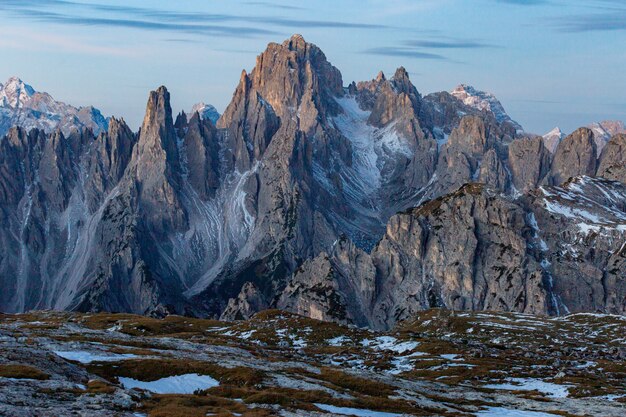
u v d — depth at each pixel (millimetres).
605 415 148375
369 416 125750
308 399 130875
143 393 118625
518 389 188625
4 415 92812
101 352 153625
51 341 161000
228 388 130875
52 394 108625
